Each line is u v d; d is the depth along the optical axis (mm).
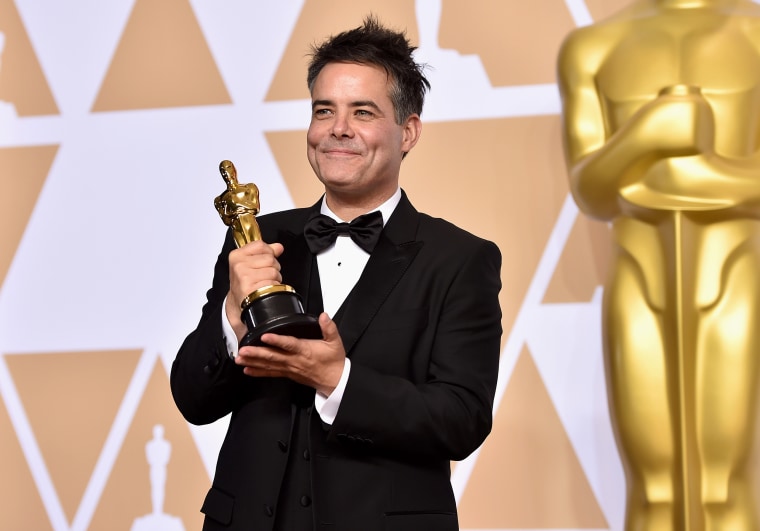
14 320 5672
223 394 3492
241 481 3361
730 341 4410
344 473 3311
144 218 5641
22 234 5707
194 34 5691
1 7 5797
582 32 4949
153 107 5680
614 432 4578
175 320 5578
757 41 4723
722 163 4438
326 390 3234
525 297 5340
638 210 4508
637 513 4469
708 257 4457
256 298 3211
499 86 5434
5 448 5625
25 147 5750
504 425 5305
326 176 3676
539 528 5246
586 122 4785
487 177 5406
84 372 5617
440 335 3482
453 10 5488
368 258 3658
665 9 4875
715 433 4395
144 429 5559
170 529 5512
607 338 4586
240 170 5594
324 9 5598
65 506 5574
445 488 3426
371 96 3670
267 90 5609
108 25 5754
